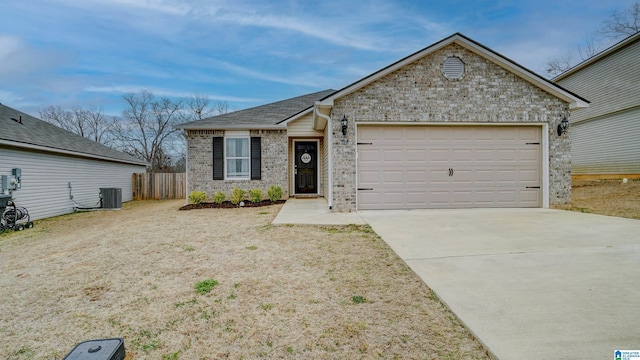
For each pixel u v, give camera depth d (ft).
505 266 12.39
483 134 27.14
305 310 9.36
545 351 6.88
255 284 11.31
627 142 43.24
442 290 10.25
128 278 12.27
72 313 9.61
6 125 31.27
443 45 25.98
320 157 42.42
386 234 18.06
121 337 8.21
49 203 33.81
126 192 51.24
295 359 7.17
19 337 8.41
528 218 22.30
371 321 8.64
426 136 26.89
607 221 20.79
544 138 27.12
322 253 14.79
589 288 10.11
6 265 14.65
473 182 27.14
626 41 41.83
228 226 21.84
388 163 26.73
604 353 6.77
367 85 26.13
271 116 42.01
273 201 36.50
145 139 94.43
